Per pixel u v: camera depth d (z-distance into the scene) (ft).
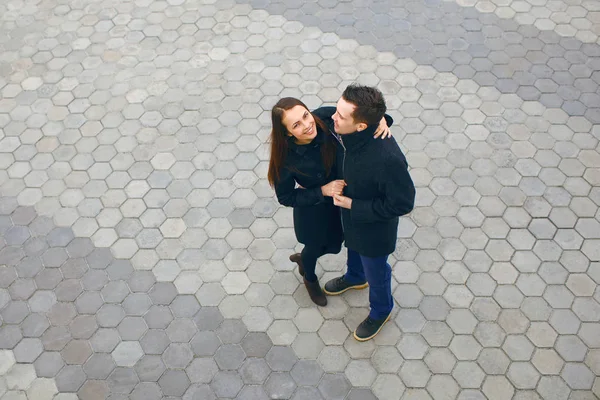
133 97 22.47
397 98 21.95
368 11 25.16
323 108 12.34
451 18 24.70
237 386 15.33
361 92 10.44
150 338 16.26
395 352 15.74
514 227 18.19
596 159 19.75
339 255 17.79
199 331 16.35
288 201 13.03
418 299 16.74
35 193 19.69
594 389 14.85
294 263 17.69
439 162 19.97
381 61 23.24
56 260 17.99
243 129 21.21
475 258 17.54
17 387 15.48
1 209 19.30
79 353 16.03
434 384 15.15
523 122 20.93
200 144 20.84
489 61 23.00
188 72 23.24
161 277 17.51
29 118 21.94
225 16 25.32
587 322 16.05
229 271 17.58
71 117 21.90
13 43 24.68
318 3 25.62
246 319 16.55
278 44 24.06
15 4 26.27
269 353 15.87
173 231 18.54
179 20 25.27
